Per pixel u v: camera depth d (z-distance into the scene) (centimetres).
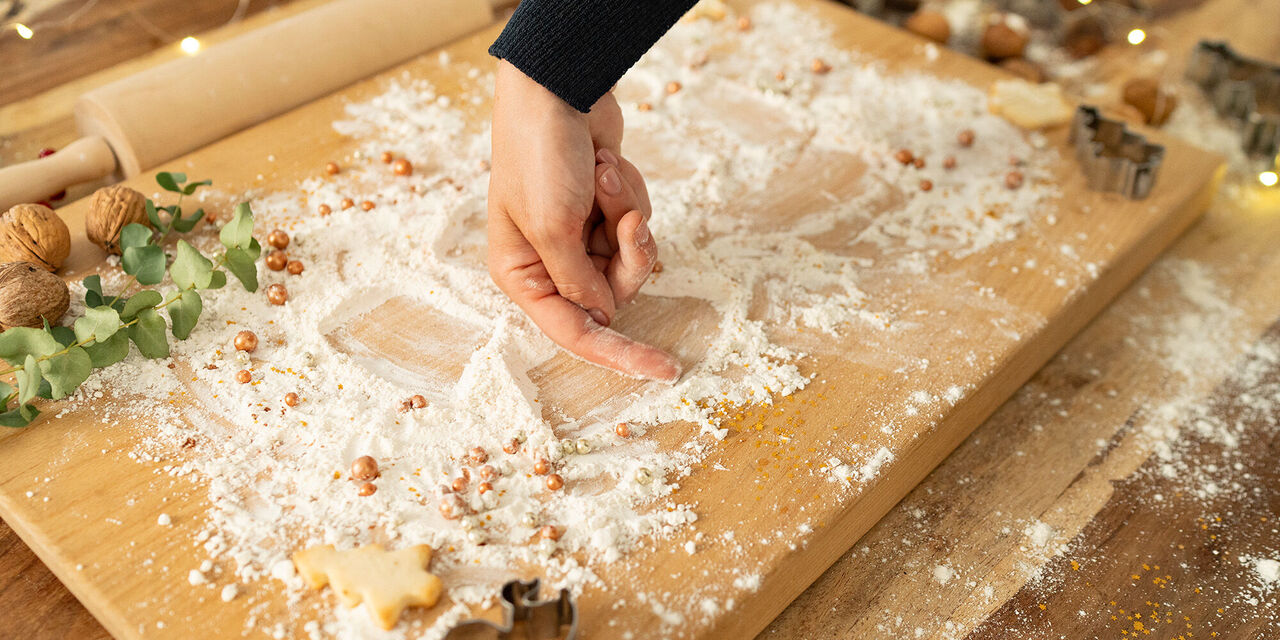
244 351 117
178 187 132
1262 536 117
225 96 150
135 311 113
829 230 142
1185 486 122
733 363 121
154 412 111
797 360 122
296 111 157
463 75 167
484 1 177
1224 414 131
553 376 119
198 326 121
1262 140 170
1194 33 202
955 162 155
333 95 161
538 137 106
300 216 137
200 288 116
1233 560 115
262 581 95
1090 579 112
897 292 133
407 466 107
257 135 151
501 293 128
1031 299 133
